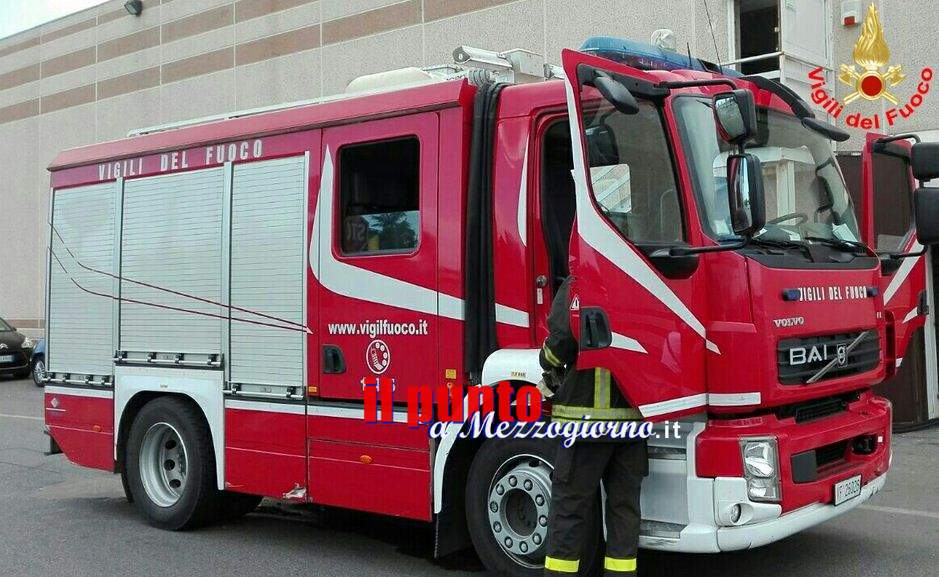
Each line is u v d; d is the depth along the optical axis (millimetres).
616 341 4305
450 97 5332
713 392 4414
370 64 16766
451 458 5375
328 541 6578
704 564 5637
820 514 4703
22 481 9000
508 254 5129
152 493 7035
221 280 6480
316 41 17688
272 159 6227
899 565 5543
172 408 6820
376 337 5605
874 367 5266
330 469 5840
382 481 5578
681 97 4660
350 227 5816
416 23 15945
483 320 5199
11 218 24719
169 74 20688
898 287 5828
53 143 23609
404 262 5480
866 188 5781
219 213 6516
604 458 4457
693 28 12320
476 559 6027
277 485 6137
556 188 5215
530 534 5055
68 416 7609
